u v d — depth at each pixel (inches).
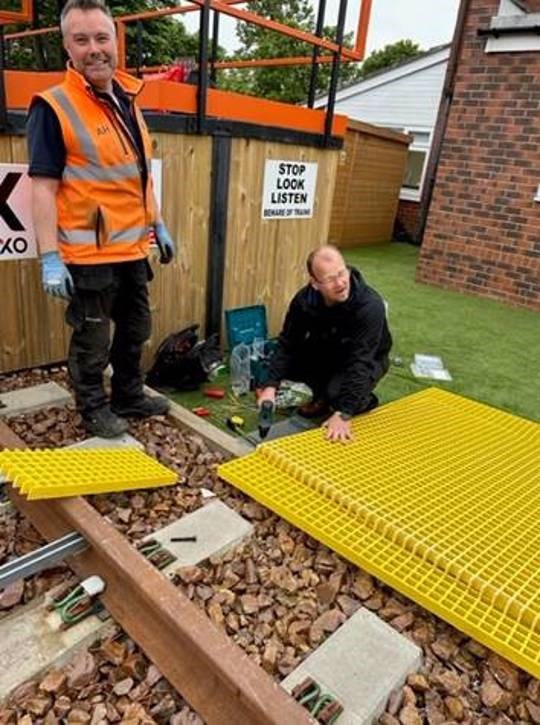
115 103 74.1
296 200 140.0
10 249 97.6
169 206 113.5
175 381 118.8
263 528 74.4
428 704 52.3
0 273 101.9
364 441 95.0
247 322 138.1
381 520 72.1
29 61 329.4
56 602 58.1
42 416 97.1
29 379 109.3
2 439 80.7
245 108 118.6
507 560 67.3
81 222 74.6
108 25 67.6
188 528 71.7
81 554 63.5
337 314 94.4
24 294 106.2
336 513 75.0
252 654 55.6
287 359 103.3
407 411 110.3
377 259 313.9
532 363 158.9
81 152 71.3
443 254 243.1
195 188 116.8
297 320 100.1
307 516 73.4
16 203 95.4
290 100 745.6
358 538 70.2
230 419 105.1
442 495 80.4
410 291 236.5
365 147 333.7
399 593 64.9
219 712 47.9
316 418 111.8
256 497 77.7
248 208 129.3
